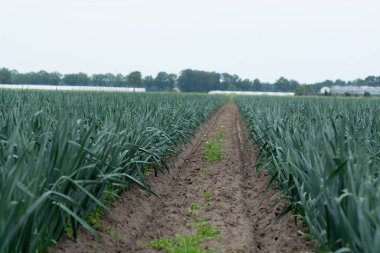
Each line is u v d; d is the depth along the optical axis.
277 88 151.25
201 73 141.62
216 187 9.38
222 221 7.06
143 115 9.43
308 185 5.05
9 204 3.78
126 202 7.29
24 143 4.88
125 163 7.20
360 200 3.74
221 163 12.44
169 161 11.09
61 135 4.90
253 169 11.23
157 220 7.23
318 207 4.80
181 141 14.03
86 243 5.43
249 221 7.20
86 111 9.27
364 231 3.63
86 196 5.46
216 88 144.50
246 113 23.50
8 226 3.71
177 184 9.88
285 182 6.26
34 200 4.14
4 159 4.75
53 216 4.57
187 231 6.62
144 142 8.19
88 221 6.01
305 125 8.21
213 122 28.30
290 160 5.68
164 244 5.91
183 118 14.67
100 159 5.66
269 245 6.10
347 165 4.33
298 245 5.56
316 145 5.82
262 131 11.03
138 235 6.50
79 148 5.14
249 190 9.36
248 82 152.62
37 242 4.29
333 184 4.60
